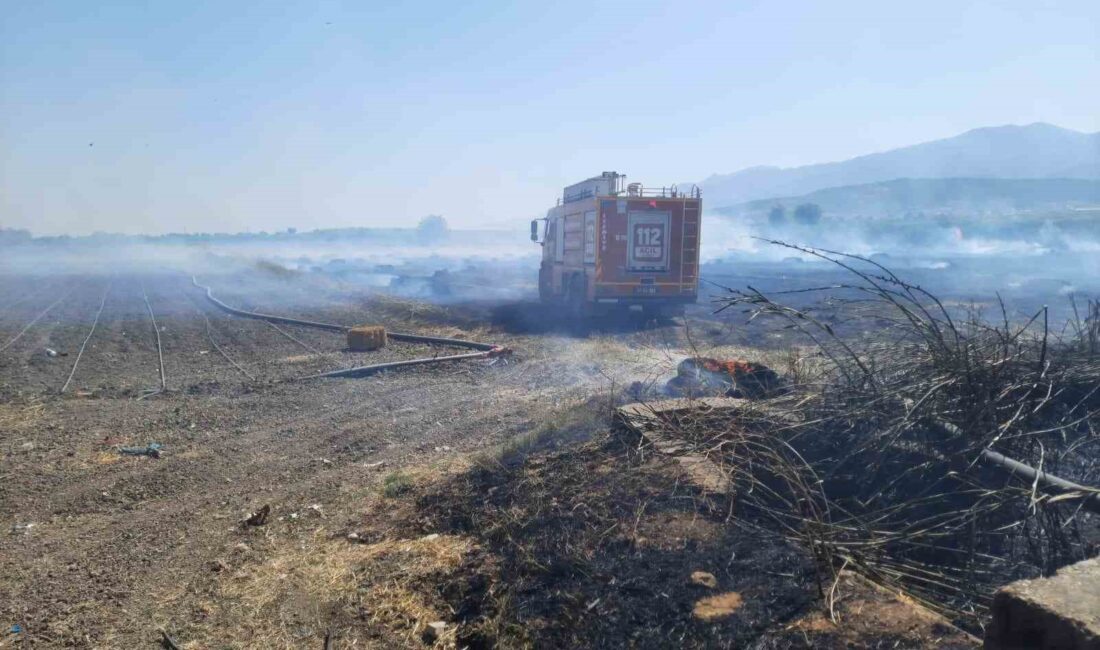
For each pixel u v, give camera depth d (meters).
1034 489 4.25
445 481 7.03
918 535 4.59
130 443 9.38
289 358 16.11
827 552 4.32
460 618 4.55
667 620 3.95
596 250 20.88
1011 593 3.07
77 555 5.97
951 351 5.78
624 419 6.98
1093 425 5.47
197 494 7.47
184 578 5.48
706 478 5.54
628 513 5.23
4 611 5.04
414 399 11.75
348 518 6.54
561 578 4.60
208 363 15.90
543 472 6.35
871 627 3.61
